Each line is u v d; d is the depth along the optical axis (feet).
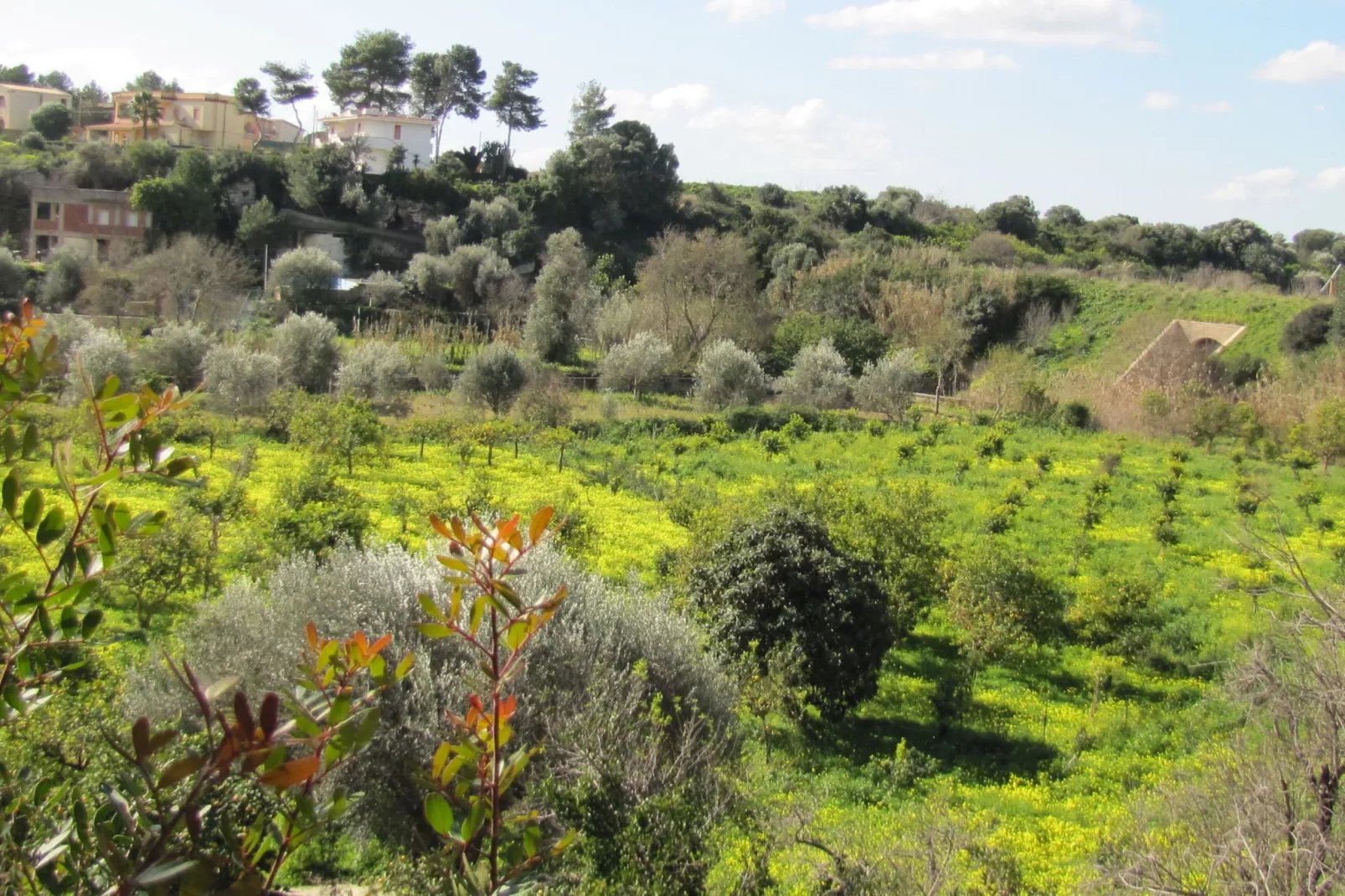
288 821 11.62
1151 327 198.59
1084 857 35.86
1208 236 302.04
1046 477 114.11
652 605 41.75
